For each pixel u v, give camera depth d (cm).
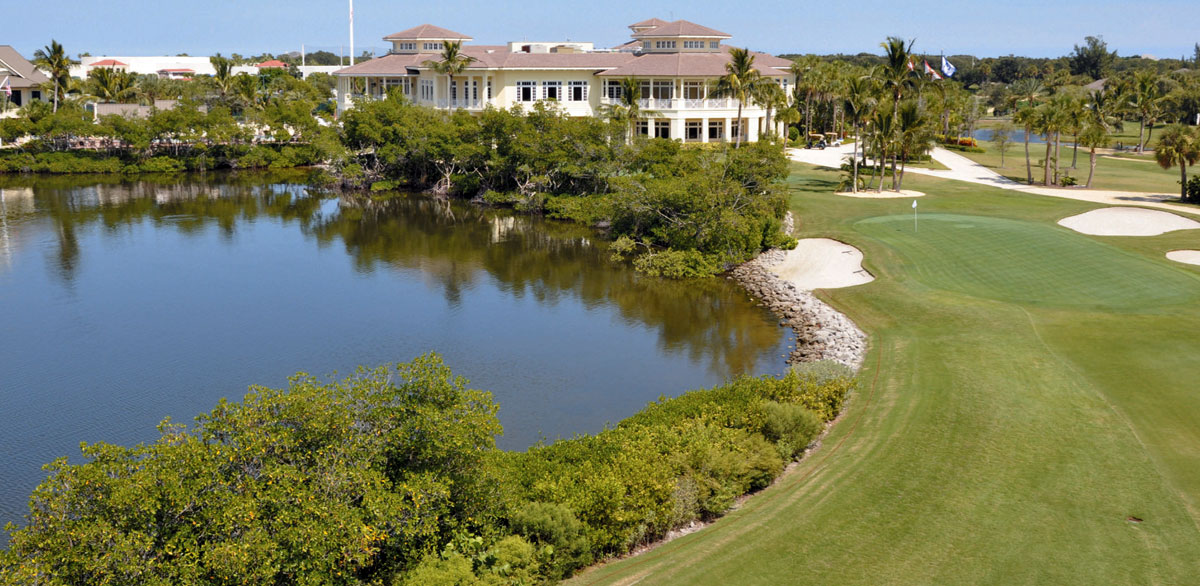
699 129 9250
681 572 1719
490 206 7356
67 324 4000
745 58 8362
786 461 2231
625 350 3634
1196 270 4178
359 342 3759
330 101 13462
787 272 4744
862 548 1784
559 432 2833
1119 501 1928
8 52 11600
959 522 1869
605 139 6925
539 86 9250
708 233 5188
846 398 2708
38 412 3034
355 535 1484
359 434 1670
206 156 9688
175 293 4531
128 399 3147
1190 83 13288
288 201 7600
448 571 1555
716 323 3978
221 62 11488
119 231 6119
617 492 1841
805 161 8950
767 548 1798
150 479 1451
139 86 13350
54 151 9281
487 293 4553
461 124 7869
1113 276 4044
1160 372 2691
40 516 1406
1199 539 1756
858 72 10119
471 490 1739
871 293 4097
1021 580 1642
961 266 4428
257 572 1402
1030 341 3092
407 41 10388
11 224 6278
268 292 4556
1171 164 6309
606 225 6269
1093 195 6712
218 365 3481
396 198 7825
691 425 2264
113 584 1351
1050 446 2219
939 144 10900
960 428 2369
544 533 1731
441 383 1781
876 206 6206
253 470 1582
